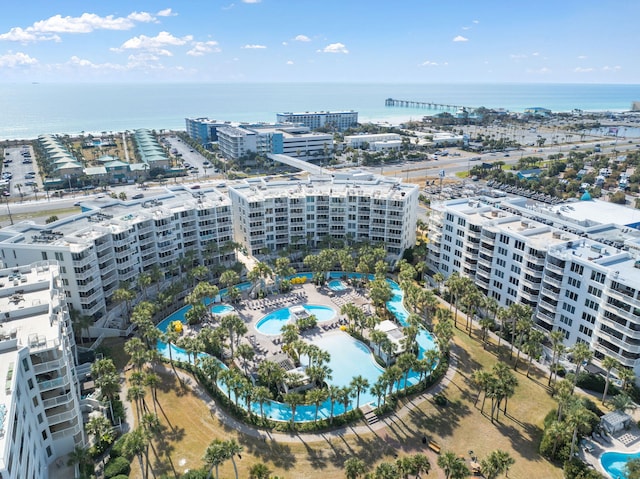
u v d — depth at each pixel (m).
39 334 72.81
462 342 115.50
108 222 132.50
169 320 126.00
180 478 71.56
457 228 139.12
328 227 170.50
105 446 78.69
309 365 102.56
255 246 164.38
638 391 93.12
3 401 55.81
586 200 199.62
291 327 105.06
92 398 88.12
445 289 140.50
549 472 76.31
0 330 71.50
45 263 101.56
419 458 69.00
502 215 136.62
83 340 115.81
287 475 74.50
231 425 85.94
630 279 94.00
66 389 73.44
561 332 104.00
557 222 149.50
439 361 105.12
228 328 105.12
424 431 85.44
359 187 176.75
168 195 165.00
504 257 123.56
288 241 170.00
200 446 80.56
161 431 83.81
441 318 110.19
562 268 107.19
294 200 164.62
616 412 87.69
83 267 113.50
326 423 86.19
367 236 168.38
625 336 93.81
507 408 91.81
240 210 166.62
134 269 133.75
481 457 79.25
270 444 81.44
